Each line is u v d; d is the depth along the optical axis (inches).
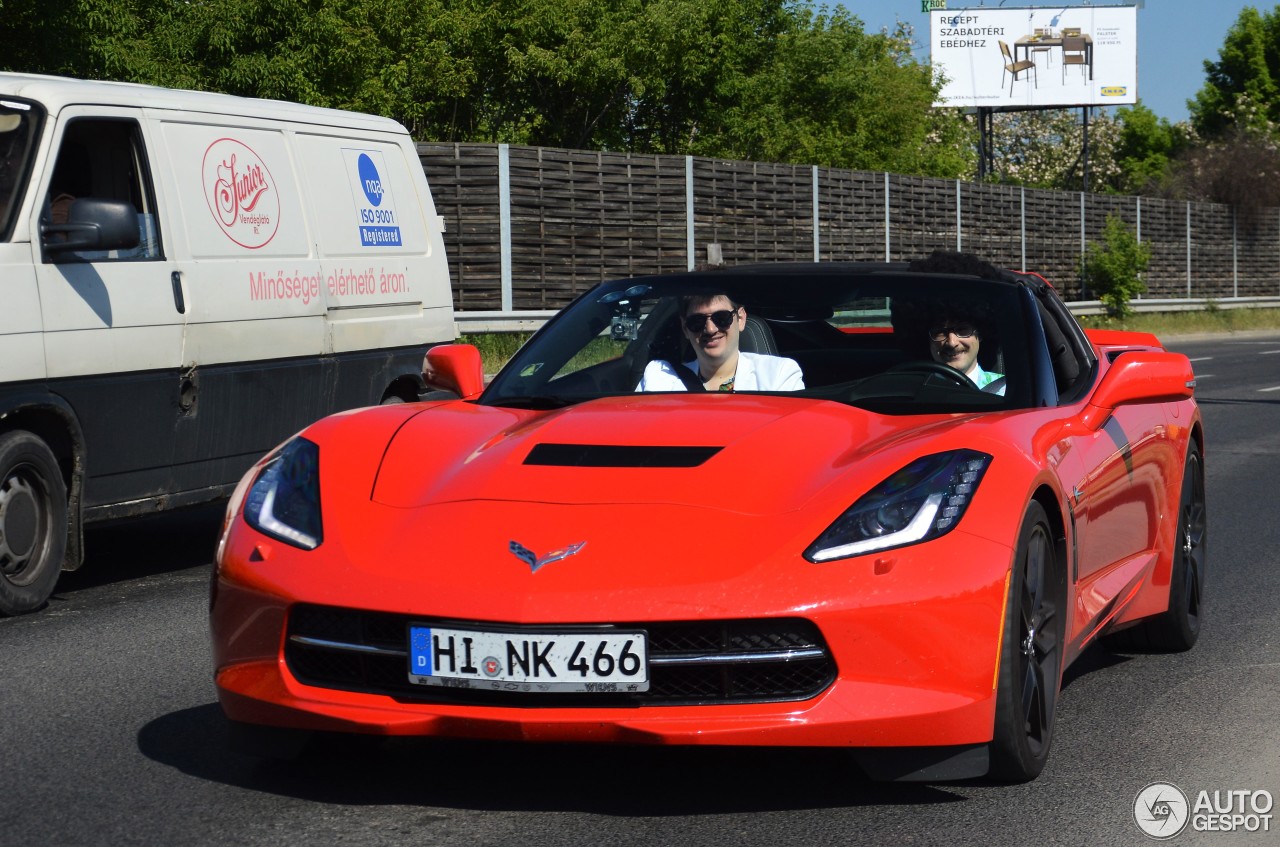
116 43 793.6
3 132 240.4
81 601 250.4
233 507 147.9
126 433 250.8
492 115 1322.6
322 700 133.0
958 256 190.9
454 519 135.5
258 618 136.0
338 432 155.2
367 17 1153.4
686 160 930.7
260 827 132.2
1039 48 2047.2
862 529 131.5
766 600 125.6
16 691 187.8
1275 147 1782.7
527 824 132.3
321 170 304.7
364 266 312.3
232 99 285.7
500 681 126.4
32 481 236.5
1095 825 134.3
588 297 195.5
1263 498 378.6
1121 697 187.8
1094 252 1433.3
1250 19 2482.8
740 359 175.0
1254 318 1605.6
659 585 126.3
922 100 1680.6
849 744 127.4
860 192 1110.4
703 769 148.8
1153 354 178.7
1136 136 2628.0
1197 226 1644.9
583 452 145.5
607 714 126.5
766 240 1008.9
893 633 127.4
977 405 164.6
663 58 1349.7
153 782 146.7
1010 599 133.3
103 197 250.2
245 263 277.1
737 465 140.3
